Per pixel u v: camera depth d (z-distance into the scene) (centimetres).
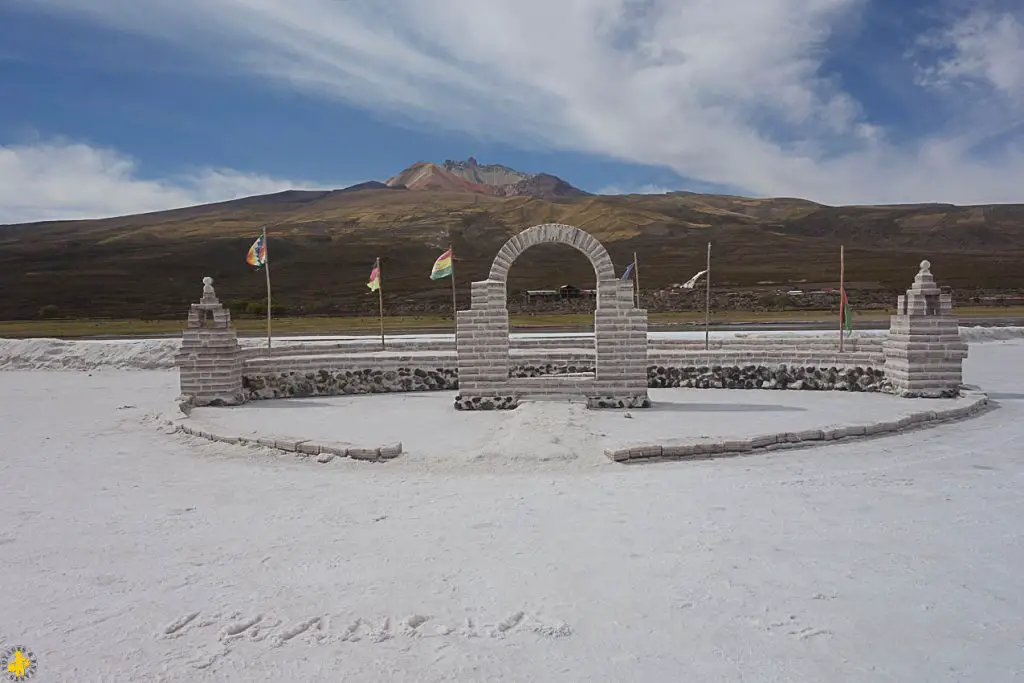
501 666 618
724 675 597
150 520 1073
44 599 782
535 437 1540
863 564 830
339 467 1419
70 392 2731
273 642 668
